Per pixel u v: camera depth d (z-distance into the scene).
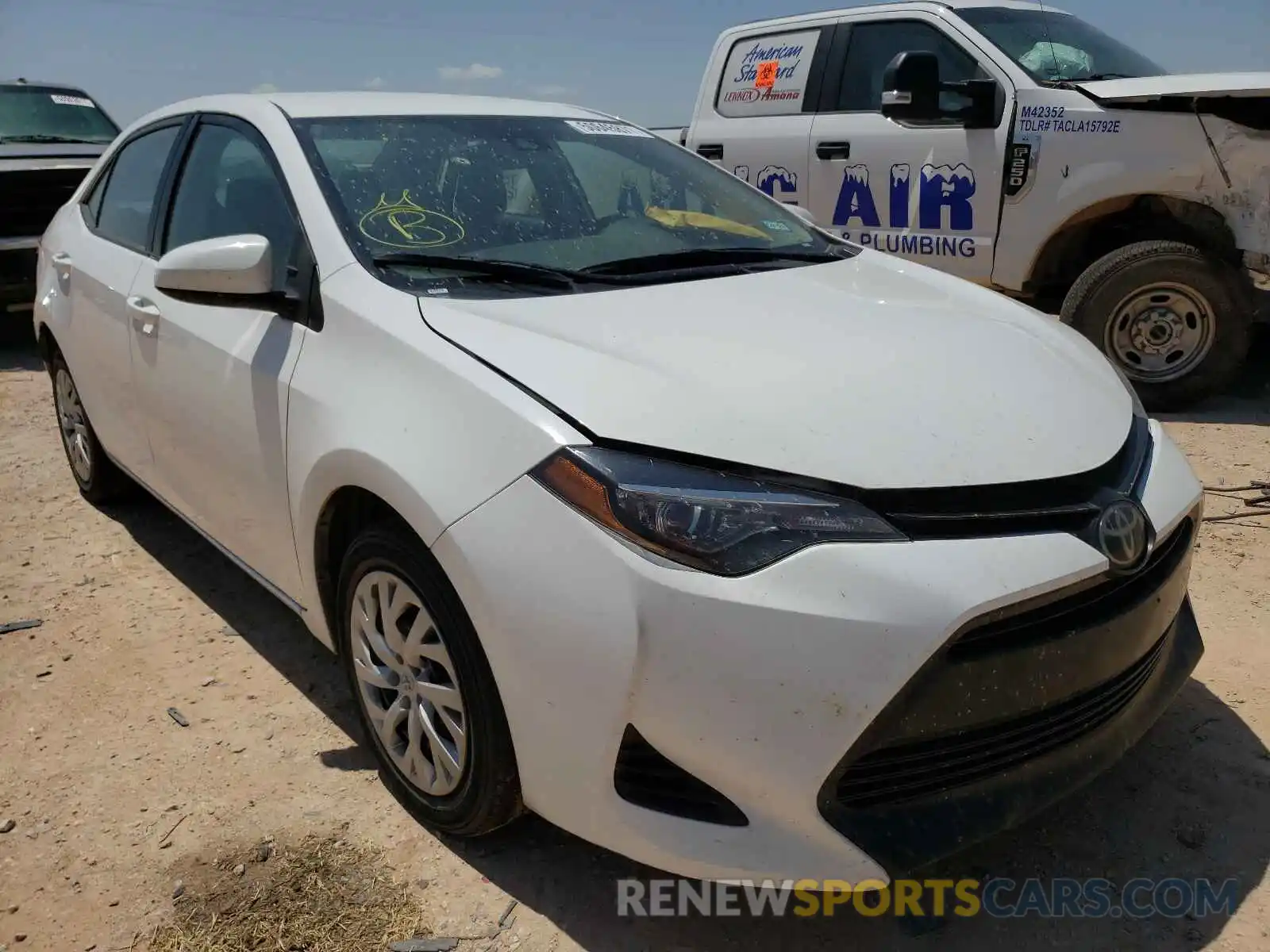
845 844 1.87
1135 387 5.48
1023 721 2.00
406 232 2.68
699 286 2.69
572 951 2.11
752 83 6.88
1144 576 2.17
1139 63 6.02
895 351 2.35
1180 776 2.60
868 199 6.17
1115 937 2.13
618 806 1.96
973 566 1.86
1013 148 5.50
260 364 2.65
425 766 2.37
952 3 5.95
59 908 2.23
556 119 3.43
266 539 2.80
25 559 3.98
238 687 3.09
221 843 2.42
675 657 1.83
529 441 1.99
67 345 3.98
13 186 7.06
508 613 1.97
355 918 2.19
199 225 3.20
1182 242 5.34
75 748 2.79
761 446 1.94
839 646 1.79
